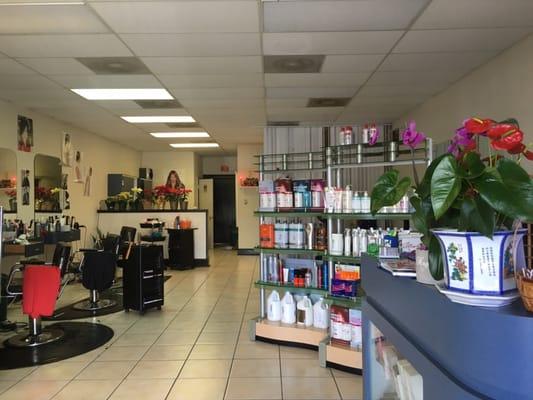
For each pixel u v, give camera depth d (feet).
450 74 16.22
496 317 3.06
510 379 2.97
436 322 3.74
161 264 17.81
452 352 3.44
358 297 11.25
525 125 12.69
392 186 4.91
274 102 20.47
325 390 10.23
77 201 26.48
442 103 18.69
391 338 4.92
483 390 3.11
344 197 11.91
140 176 38.19
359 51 13.80
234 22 11.48
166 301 19.53
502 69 13.93
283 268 14.05
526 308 3.20
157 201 32.04
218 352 12.85
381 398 5.74
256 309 18.01
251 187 35.94
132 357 12.53
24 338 13.91
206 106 21.20
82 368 11.73
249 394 10.07
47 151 22.94
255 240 36.37
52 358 12.37
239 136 30.63
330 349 11.53
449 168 3.62
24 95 18.69
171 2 10.26
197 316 16.96
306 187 13.43
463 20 11.50
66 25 11.58
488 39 12.80
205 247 30.22
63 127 24.73
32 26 11.62
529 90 12.48
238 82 17.16
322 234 13.10
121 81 16.81
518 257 3.72
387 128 25.68
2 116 19.35
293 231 13.64
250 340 13.92
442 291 3.77
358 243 11.69
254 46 13.26
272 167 15.89
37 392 10.27
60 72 15.66
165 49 13.44
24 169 20.80
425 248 4.48
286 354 12.61
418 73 16.11
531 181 3.37
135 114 22.81
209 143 34.32
